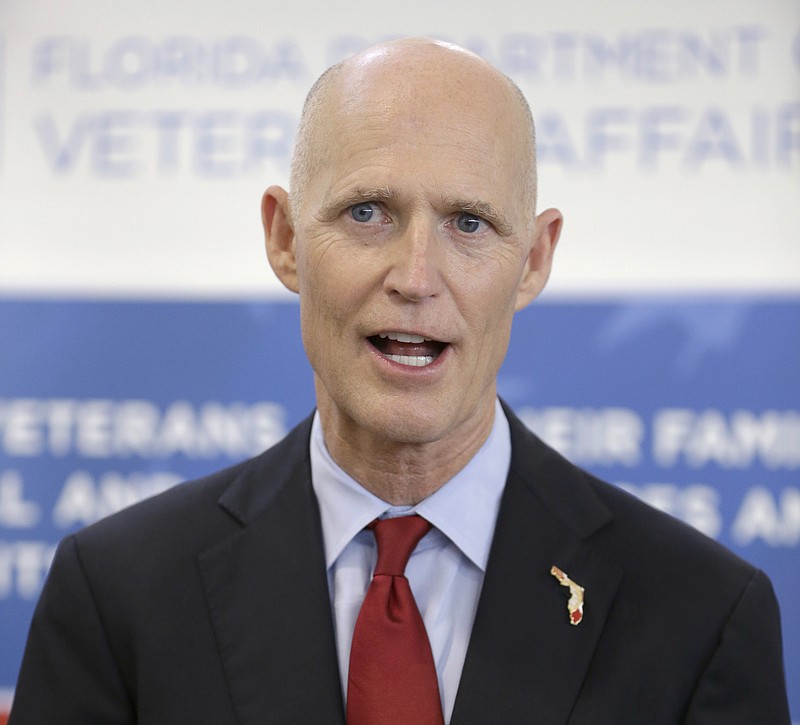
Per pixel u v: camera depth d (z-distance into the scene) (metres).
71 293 10.62
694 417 10.18
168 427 10.55
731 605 4.70
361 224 4.44
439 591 4.75
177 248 10.59
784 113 10.19
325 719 4.48
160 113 10.58
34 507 10.54
